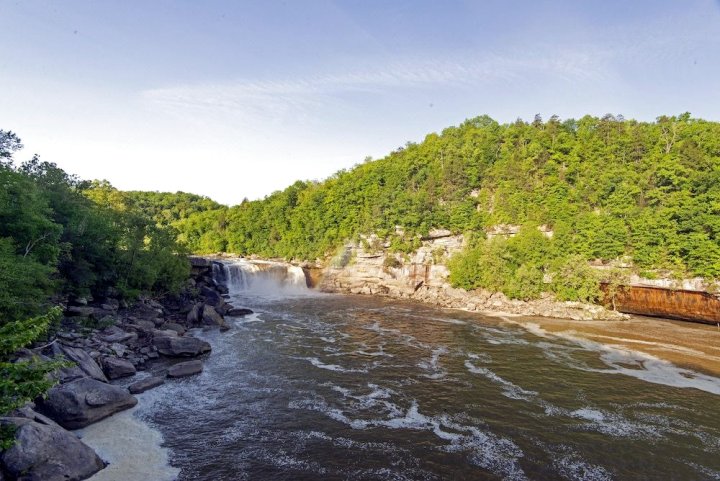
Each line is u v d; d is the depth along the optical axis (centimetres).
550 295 7238
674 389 3375
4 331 1348
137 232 5594
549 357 4200
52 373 2716
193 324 5138
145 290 5703
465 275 7956
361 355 4144
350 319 6009
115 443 2280
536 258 7569
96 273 4906
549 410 2919
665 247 6812
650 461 2288
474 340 4856
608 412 2908
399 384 3350
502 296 7431
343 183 12219
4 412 1287
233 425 2575
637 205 7825
